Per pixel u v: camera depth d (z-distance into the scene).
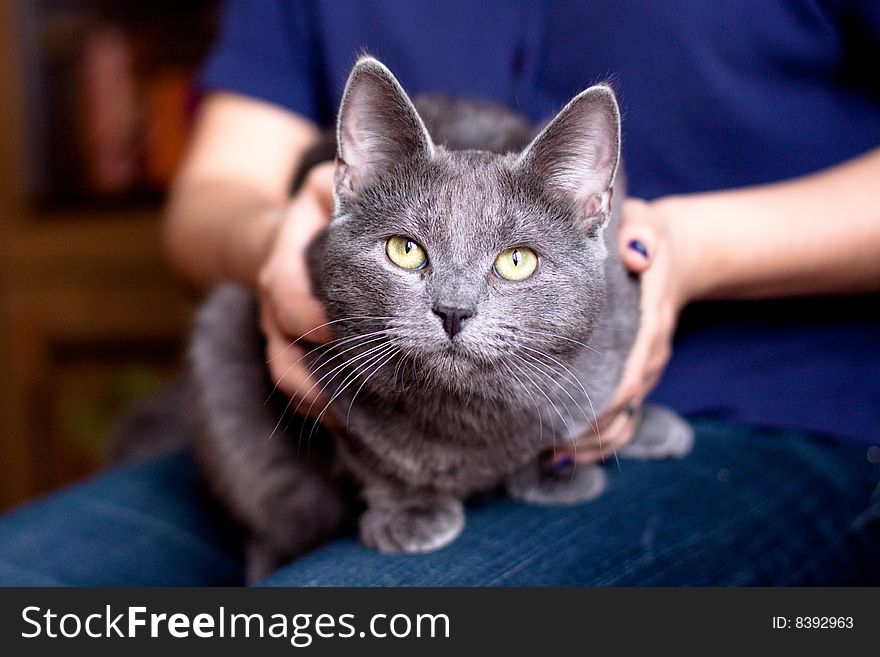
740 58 1.49
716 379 1.53
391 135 1.26
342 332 1.27
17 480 3.91
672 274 1.36
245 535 1.63
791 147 1.52
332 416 1.35
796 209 1.39
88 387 3.79
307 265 1.35
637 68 1.56
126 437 2.13
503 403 1.27
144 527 1.55
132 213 3.57
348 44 1.86
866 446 1.46
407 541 1.25
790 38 1.47
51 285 3.76
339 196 1.29
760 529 1.26
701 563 1.18
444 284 1.18
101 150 3.64
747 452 1.43
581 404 1.30
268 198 1.80
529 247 1.22
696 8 1.49
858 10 1.41
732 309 1.56
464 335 1.17
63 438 3.83
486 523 1.28
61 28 3.67
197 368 1.63
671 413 1.49
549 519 1.27
